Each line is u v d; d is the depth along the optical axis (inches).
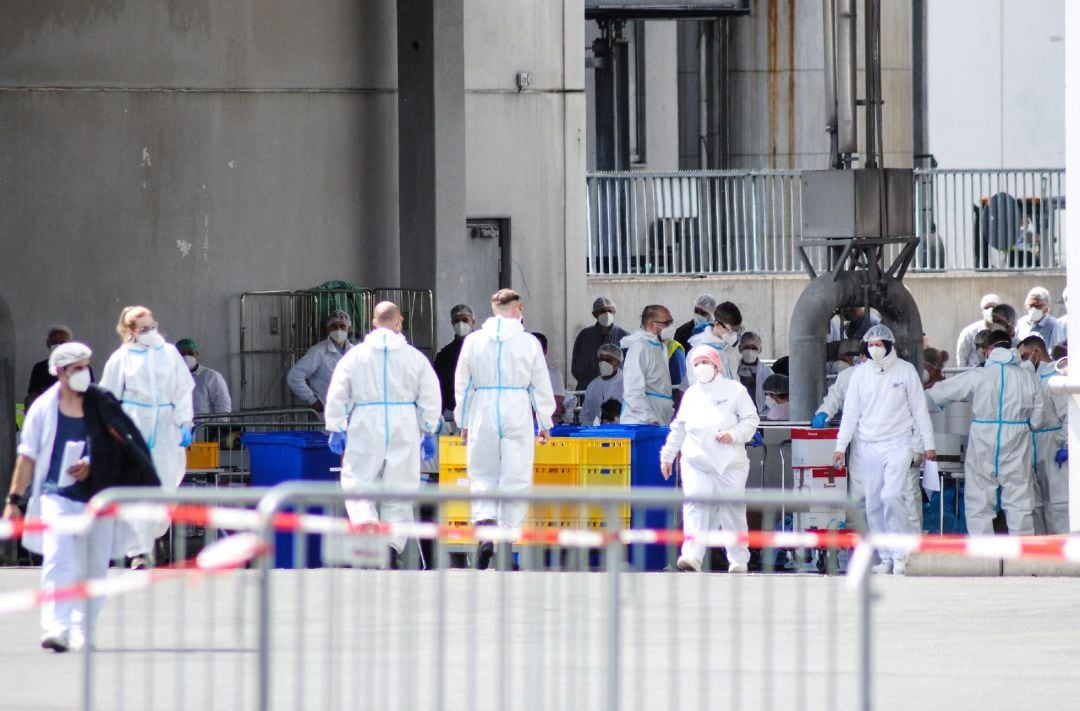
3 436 2304.4
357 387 1955.0
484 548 1963.6
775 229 3799.2
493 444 1973.4
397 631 1446.9
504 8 3078.2
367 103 2960.1
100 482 1326.3
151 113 2844.5
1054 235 3949.3
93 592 1005.2
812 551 2058.3
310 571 1852.9
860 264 2544.3
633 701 1190.9
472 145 3070.9
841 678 1285.7
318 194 2938.0
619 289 3715.6
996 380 2164.1
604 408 2358.5
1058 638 1461.6
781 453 2160.4
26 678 1261.1
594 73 4677.7
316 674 1274.6
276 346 2896.2
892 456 2018.9
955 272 3900.1
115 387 1836.9
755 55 4141.2
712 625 1509.6
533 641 1398.9
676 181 3801.7
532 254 3107.8
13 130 2780.5
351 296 2874.0
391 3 2967.5
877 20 2618.1
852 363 2508.6
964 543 1033.5
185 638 1417.3
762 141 4143.7
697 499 1011.3
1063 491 2249.0
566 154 3117.6
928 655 1382.9
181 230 2864.2
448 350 2610.7
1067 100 1835.6
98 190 2822.3
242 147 2896.2
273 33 2906.0
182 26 2856.8
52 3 2792.8
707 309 2765.7
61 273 2807.6
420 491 1023.0
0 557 1994.3
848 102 2625.5
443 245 2901.1
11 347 2326.5
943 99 5000.0
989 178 3939.5
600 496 1018.1
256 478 2138.3
